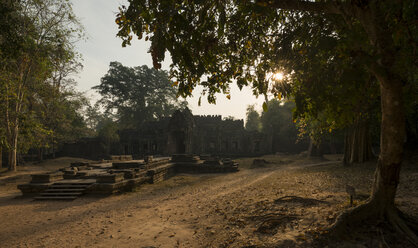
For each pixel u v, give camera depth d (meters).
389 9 3.82
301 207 6.88
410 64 4.91
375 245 4.30
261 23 7.07
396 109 4.25
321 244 4.52
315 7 4.61
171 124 42.44
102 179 14.49
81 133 46.06
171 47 4.45
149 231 7.23
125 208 10.94
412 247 4.17
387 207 4.93
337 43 4.02
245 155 46.72
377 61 4.04
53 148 43.16
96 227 8.23
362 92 4.81
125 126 60.22
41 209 11.21
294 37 6.57
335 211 5.85
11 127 24.39
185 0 5.00
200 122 48.41
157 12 4.49
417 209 5.83
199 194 13.46
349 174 13.62
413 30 5.37
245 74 7.41
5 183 19.67
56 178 15.56
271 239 5.09
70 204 12.09
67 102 34.50
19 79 21.98
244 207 8.16
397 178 4.79
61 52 24.55
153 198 13.23
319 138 20.48
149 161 20.70
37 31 22.50
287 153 44.28
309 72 4.97
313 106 5.11
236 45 7.36
